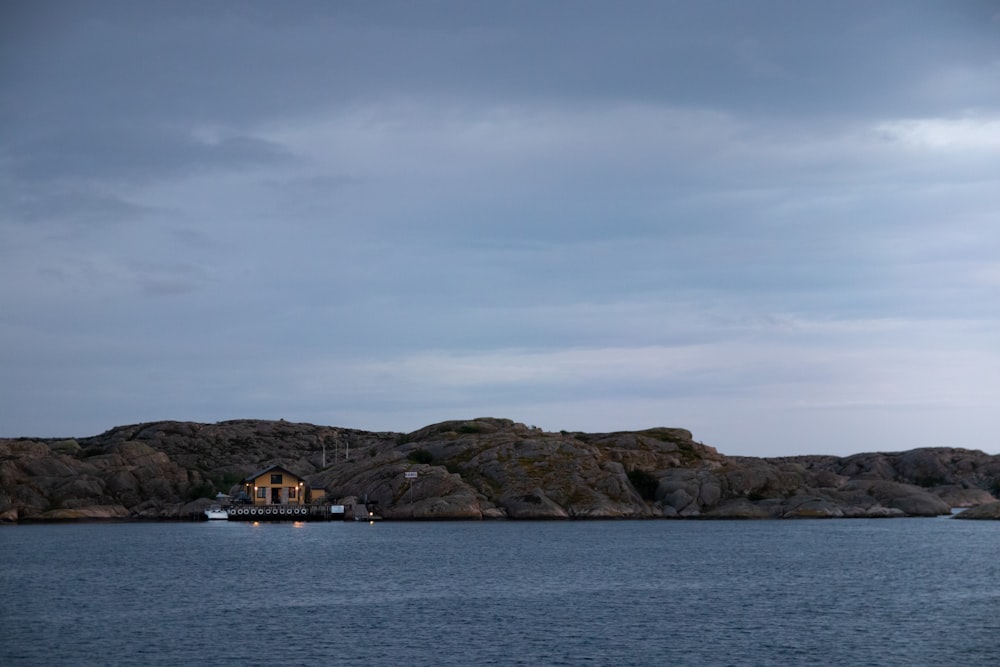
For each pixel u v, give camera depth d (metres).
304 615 70.00
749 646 58.59
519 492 194.88
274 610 72.44
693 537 153.88
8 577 95.12
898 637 61.19
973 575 95.88
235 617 69.06
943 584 88.50
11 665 53.56
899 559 114.25
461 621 67.44
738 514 198.75
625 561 112.56
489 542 142.50
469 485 198.25
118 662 54.12
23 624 66.00
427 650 57.34
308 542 143.50
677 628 64.75
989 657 55.16
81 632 62.94
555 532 166.25
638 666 53.38
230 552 125.25
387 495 198.75
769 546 135.12
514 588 86.38
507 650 57.41
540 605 75.50
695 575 97.19
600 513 191.88
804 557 117.69
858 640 60.28
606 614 70.75
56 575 96.88
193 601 77.31
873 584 88.88
